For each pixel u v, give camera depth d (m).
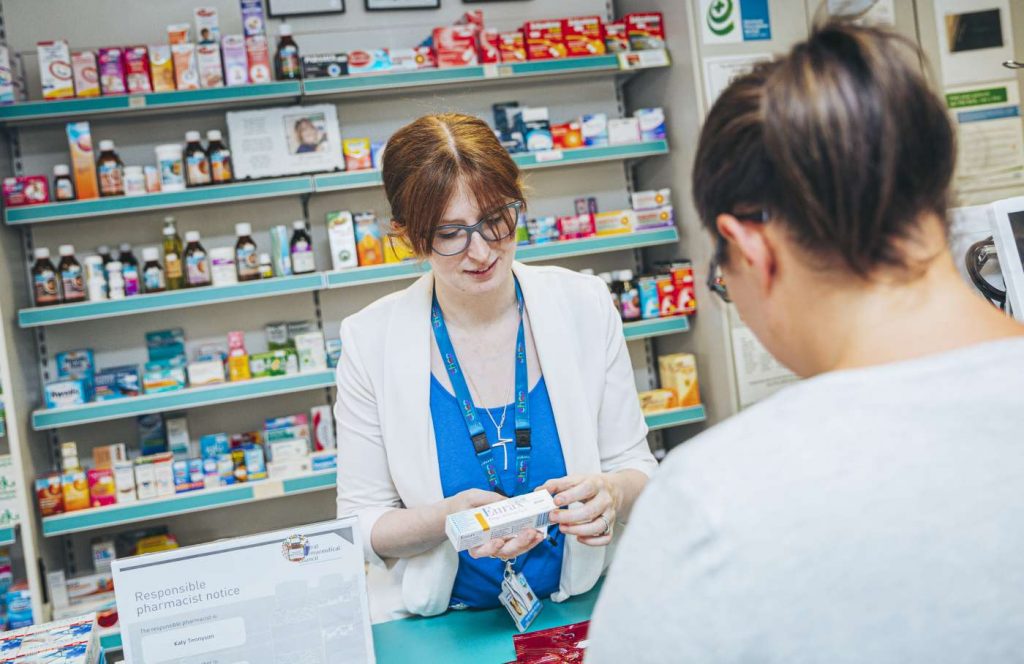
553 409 1.64
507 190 1.47
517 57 3.44
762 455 0.52
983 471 0.49
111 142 3.14
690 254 3.55
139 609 1.21
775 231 0.59
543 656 1.27
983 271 1.51
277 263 3.29
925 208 0.56
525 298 1.66
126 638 1.20
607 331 1.71
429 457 1.60
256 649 1.23
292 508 3.57
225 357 3.37
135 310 3.08
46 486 2.99
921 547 0.47
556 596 1.56
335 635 1.26
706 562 0.50
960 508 0.48
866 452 0.50
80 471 3.09
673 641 0.50
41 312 3.00
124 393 3.23
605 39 3.54
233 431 3.49
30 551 2.93
